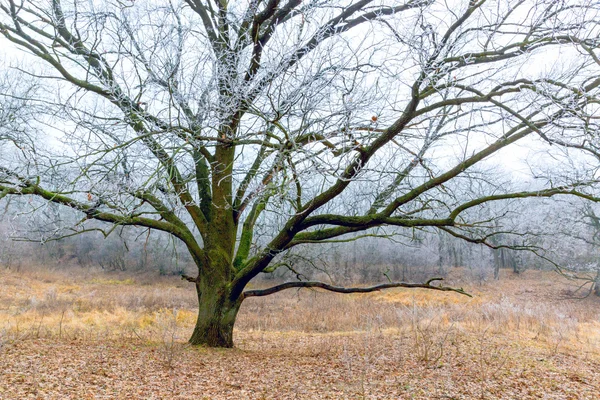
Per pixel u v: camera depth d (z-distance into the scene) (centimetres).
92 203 749
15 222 751
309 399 580
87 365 702
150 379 648
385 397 592
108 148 659
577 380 697
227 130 730
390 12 745
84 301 1934
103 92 780
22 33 793
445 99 716
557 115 589
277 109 640
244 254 984
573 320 1408
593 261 2494
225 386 633
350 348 970
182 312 1698
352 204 895
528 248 774
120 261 3662
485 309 1576
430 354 873
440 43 604
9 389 553
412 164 752
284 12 708
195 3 881
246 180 891
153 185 651
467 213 865
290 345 1069
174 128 671
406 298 2525
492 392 619
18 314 1430
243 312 1820
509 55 636
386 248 3053
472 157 687
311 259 1059
